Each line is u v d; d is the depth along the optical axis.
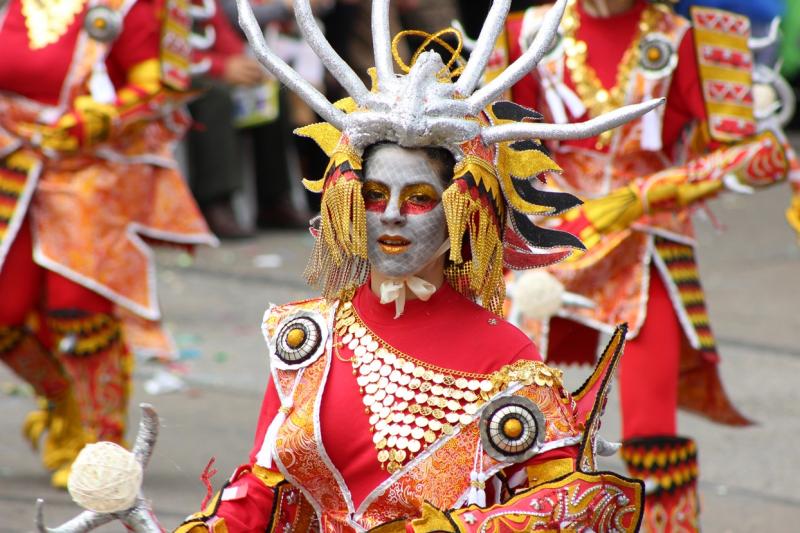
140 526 6.07
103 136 12.81
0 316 12.98
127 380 13.30
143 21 12.92
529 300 9.75
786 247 25.98
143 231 13.43
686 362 11.58
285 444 6.38
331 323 6.52
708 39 10.91
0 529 11.71
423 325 6.35
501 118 6.52
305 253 25.47
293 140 27.48
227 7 23.27
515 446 6.02
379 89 6.25
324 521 6.48
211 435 15.01
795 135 39.06
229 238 26.45
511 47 11.15
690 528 10.78
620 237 10.95
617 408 16.48
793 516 12.81
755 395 16.98
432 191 6.16
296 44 24.16
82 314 12.92
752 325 20.28
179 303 21.70
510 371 6.17
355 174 6.16
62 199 12.95
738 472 14.23
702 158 10.95
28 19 12.91
